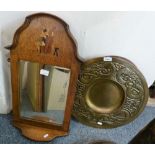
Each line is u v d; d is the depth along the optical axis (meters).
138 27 1.24
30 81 1.27
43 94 1.30
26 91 1.30
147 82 1.46
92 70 1.29
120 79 1.30
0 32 1.26
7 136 1.35
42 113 1.36
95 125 1.43
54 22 1.09
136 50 1.32
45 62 1.18
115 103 1.39
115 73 1.29
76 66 1.16
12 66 1.21
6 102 1.43
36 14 1.08
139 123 1.50
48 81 1.25
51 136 1.35
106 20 1.22
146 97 1.35
